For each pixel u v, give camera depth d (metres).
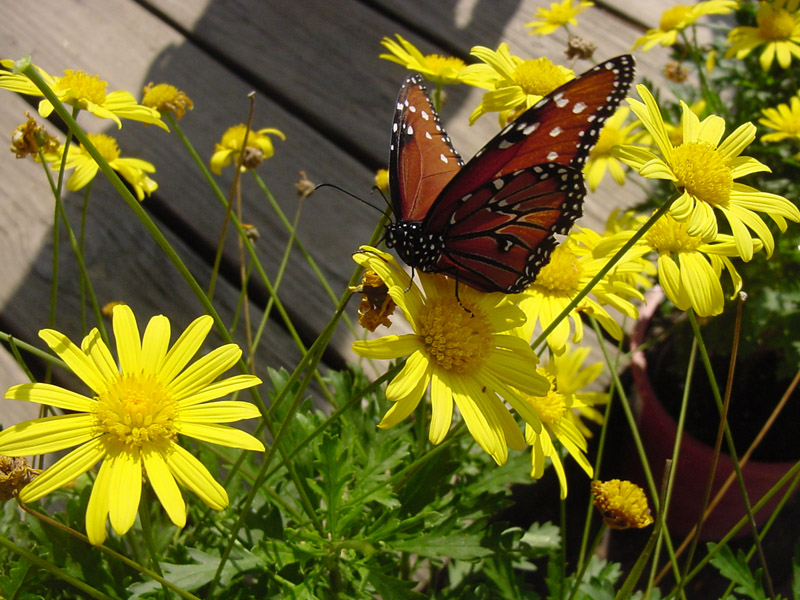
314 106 0.37
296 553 0.19
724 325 0.28
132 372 0.16
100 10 0.39
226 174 0.34
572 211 0.18
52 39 0.37
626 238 0.19
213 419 0.15
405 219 0.18
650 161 0.17
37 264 0.30
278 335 0.29
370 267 0.16
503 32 0.40
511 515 0.30
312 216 0.33
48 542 0.19
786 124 0.28
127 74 0.37
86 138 0.13
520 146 0.17
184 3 0.40
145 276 0.30
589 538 0.31
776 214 0.19
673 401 0.29
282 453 0.17
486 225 0.17
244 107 0.36
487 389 0.17
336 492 0.19
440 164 0.19
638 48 0.40
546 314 0.20
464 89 0.38
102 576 0.19
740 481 0.18
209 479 0.15
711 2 0.31
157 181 0.33
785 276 0.27
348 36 0.40
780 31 0.30
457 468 0.21
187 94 0.36
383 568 0.20
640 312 0.30
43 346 0.28
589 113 0.17
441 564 0.22
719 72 0.38
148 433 0.15
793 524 0.31
